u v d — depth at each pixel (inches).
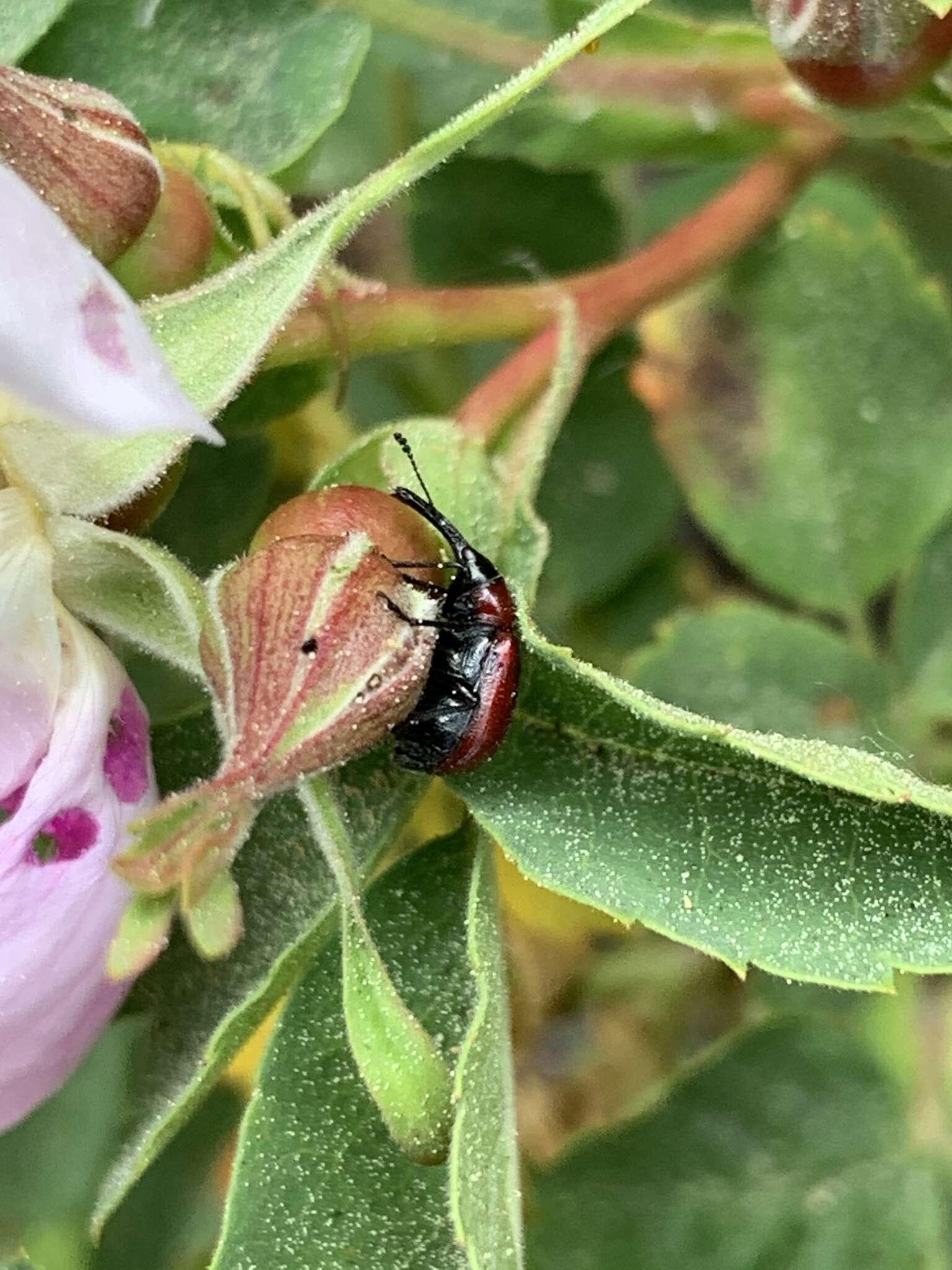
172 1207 2.2
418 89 2.2
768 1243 2.0
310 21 1.8
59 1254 2.2
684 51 1.9
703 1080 2.0
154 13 1.8
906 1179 2.0
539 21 1.9
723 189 2.2
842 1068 2.0
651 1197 2.0
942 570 2.2
